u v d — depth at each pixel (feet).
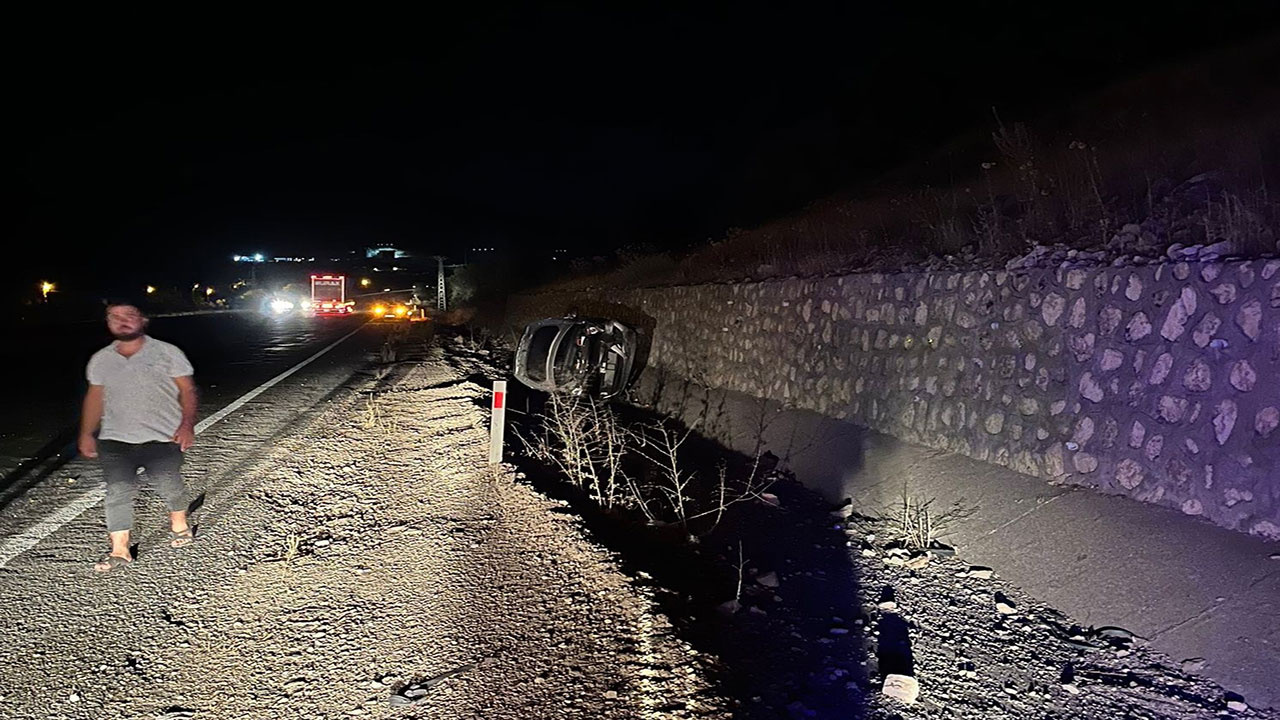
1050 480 22.95
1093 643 16.47
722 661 14.15
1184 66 39.34
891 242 39.78
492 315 145.48
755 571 20.04
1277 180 24.12
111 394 18.72
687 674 13.14
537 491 23.07
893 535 23.61
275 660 14.90
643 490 26.43
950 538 22.57
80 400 43.39
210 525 21.97
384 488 25.82
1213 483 18.52
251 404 42.68
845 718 13.07
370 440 33.01
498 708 12.80
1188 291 19.95
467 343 90.84
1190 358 19.61
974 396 26.53
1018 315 25.21
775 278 43.47
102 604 17.04
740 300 45.73
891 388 30.94
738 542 22.76
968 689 14.62
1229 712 13.73
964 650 16.22
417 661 14.61
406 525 21.98
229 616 16.61
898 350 30.86
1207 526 18.29
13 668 14.52
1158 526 18.98
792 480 31.50
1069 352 23.13
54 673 14.39
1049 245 27.07
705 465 33.55
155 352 19.12
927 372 29.07
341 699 13.61
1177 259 20.94
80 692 13.84
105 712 13.30
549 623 15.42
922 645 16.34
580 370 46.42
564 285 102.89
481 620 15.89
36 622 16.19
